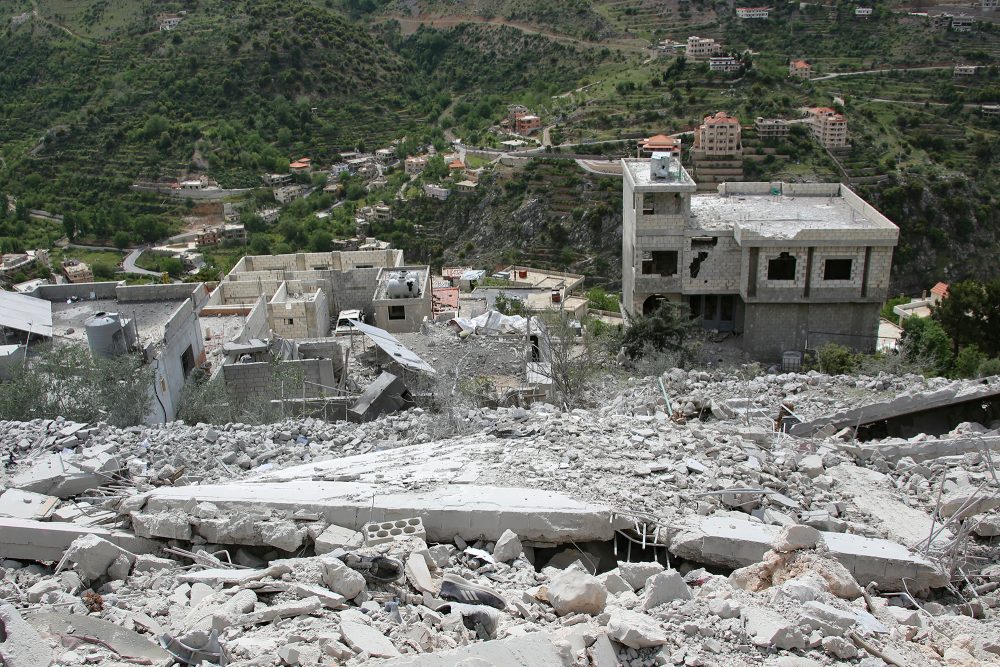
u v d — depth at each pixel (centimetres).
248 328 3503
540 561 1062
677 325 3319
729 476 1189
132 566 984
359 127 14500
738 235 3975
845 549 988
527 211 10331
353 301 4944
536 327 3089
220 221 11794
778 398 1806
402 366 2369
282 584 888
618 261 9319
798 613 822
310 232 10962
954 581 993
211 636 754
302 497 1092
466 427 1587
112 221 11375
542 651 708
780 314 4088
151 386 2223
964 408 1694
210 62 14600
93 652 746
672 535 1031
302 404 2159
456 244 10688
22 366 2153
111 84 14150
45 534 1016
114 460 1309
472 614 838
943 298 4188
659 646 760
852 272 3950
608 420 1463
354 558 928
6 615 747
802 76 12719
